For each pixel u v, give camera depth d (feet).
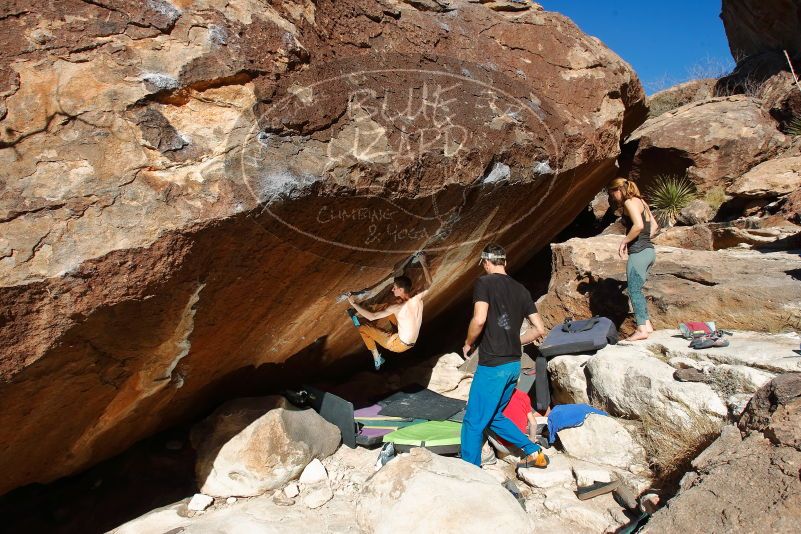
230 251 8.81
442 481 9.55
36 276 7.18
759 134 30.58
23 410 8.40
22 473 10.16
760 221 23.15
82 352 8.20
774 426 8.58
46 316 7.45
